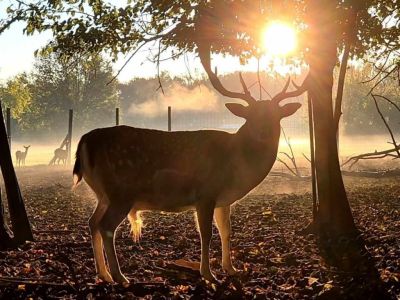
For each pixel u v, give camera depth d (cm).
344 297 620
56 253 852
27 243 931
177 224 1152
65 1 994
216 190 703
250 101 719
